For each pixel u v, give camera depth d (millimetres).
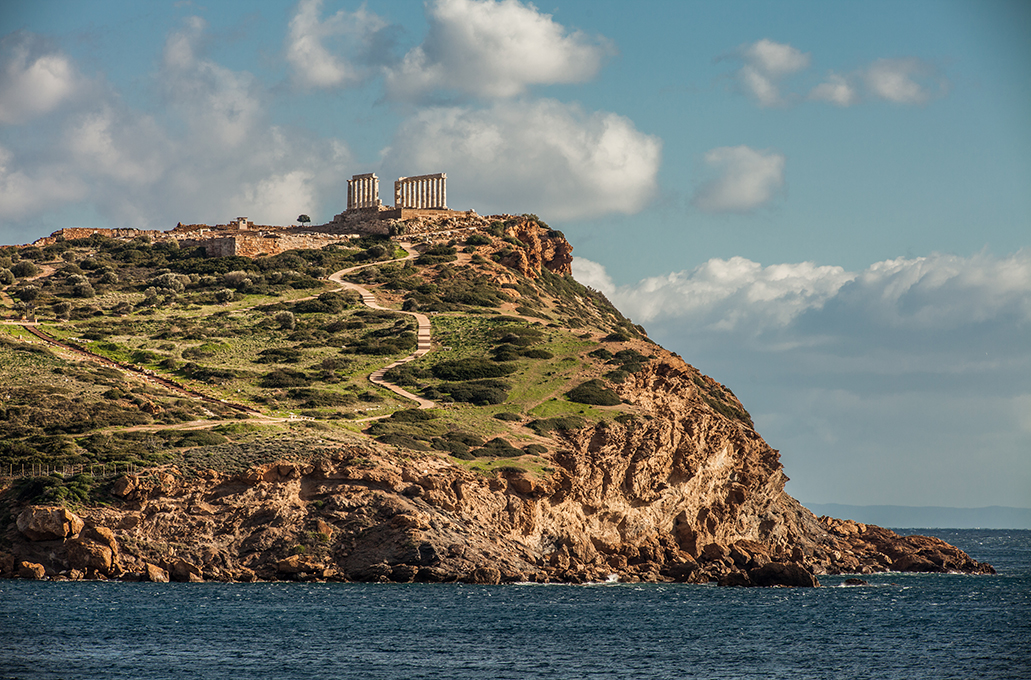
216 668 132000
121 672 128625
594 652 148375
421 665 136875
